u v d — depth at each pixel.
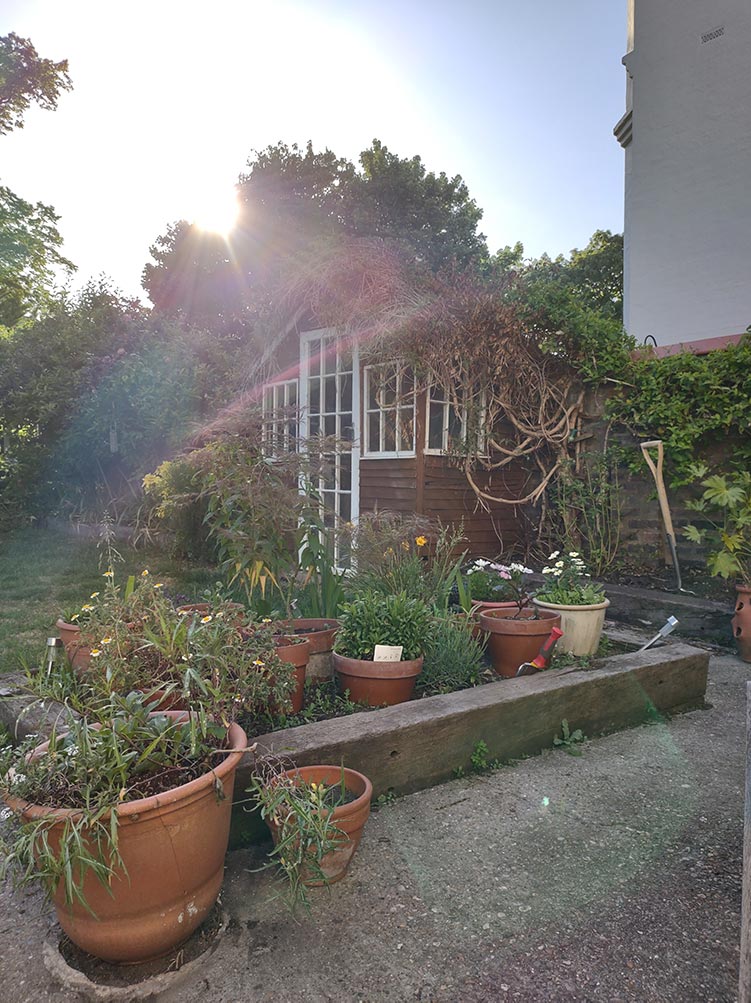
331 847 1.79
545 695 3.00
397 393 6.30
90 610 2.49
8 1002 1.54
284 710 2.61
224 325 15.75
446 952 1.70
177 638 2.01
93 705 1.97
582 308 6.61
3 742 2.73
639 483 6.14
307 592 3.73
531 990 1.57
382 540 4.05
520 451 6.63
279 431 3.77
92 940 1.54
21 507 12.21
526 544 6.86
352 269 6.07
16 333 13.22
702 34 9.55
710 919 1.83
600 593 4.00
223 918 1.81
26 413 11.77
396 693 2.96
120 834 1.46
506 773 2.78
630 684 3.33
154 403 10.13
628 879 2.02
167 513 8.02
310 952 1.70
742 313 9.20
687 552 5.80
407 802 2.51
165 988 1.55
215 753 1.78
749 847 1.24
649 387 5.93
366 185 20.64
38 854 1.46
